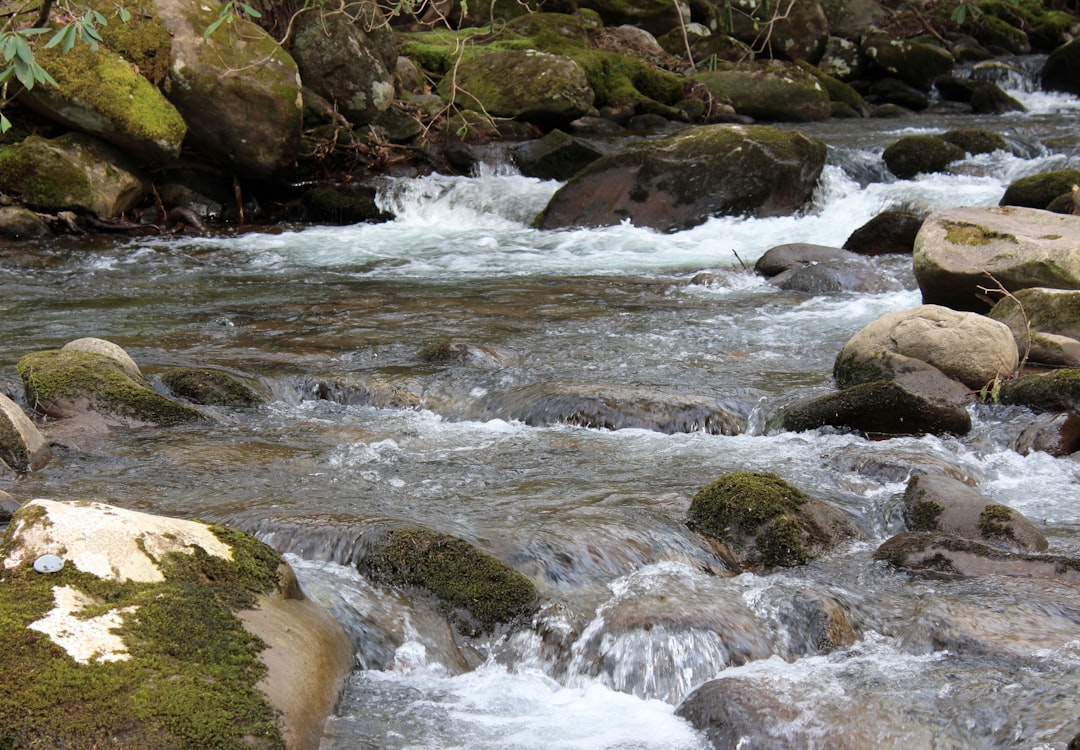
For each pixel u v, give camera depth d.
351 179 15.40
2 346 8.38
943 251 8.22
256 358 8.08
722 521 5.04
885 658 4.04
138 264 11.95
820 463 5.98
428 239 13.76
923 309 7.08
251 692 3.37
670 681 4.02
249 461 5.95
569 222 14.20
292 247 13.17
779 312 9.48
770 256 11.16
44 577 3.63
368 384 7.38
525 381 7.40
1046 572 4.61
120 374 6.80
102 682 3.22
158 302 10.12
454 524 4.95
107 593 3.64
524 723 3.74
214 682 3.34
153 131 13.23
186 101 13.84
